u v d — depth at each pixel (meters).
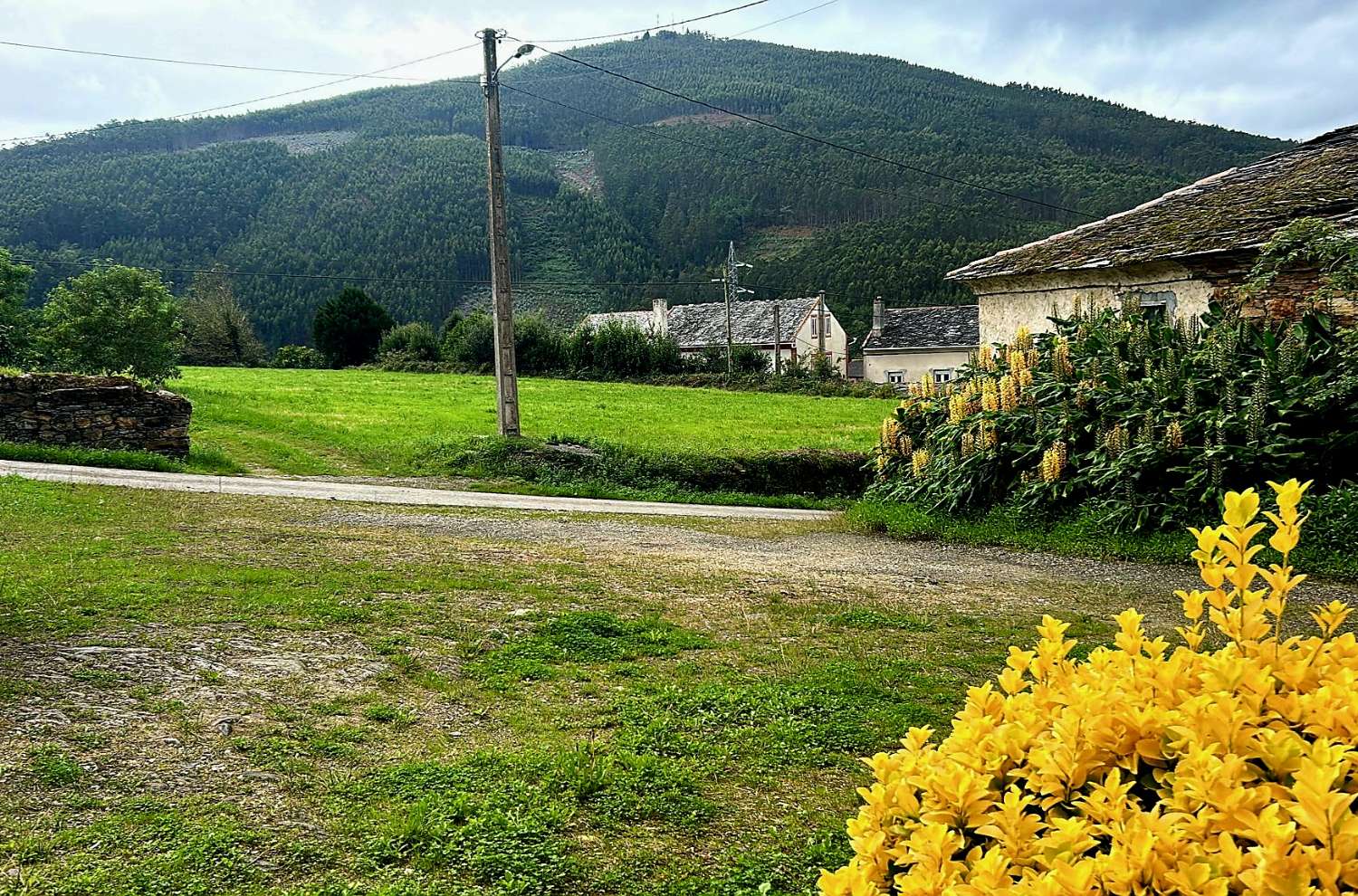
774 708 5.42
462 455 20.80
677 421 30.88
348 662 6.00
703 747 4.87
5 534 9.52
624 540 12.03
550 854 3.76
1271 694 2.03
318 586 7.89
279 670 5.77
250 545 9.80
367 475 19.64
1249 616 2.27
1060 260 16.98
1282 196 14.95
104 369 32.28
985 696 2.28
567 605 7.72
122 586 7.36
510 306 21.66
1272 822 1.54
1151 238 15.83
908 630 7.43
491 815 4.01
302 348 62.38
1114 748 1.95
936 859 1.76
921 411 15.36
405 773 4.41
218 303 65.94
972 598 8.76
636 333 52.25
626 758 4.63
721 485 20.64
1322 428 11.05
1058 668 2.39
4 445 16.91
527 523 13.44
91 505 11.83
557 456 20.75
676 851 3.88
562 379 50.47
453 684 5.77
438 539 11.13
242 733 4.80
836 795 4.41
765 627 7.36
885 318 64.12
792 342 67.88
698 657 6.48
